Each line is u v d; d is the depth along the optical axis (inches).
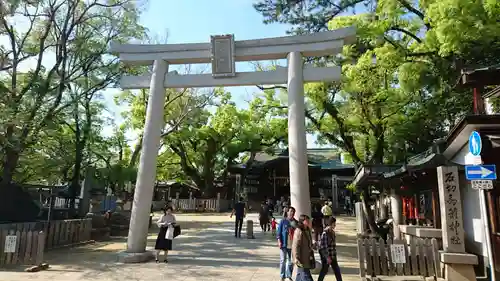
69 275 339.6
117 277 332.2
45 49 601.6
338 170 1716.3
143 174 430.0
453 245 310.0
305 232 263.0
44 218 605.6
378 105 636.1
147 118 446.3
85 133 727.7
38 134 626.2
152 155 435.2
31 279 322.3
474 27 397.4
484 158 322.7
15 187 556.1
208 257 445.7
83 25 627.5
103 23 629.0
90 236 617.6
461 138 368.5
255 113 1016.2
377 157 668.7
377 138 674.8
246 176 1793.8
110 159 990.4
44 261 413.4
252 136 1489.9
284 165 1749.5
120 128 1091.9
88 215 666.8
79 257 446.3
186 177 1769.2
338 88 667.4
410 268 305.4
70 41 609.3
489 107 389.1
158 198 1904.5
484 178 263.6
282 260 327.0
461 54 442.0
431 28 506.0
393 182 569.9
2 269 358.6
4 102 520.7
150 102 448.1
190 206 1536.7
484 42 420.5
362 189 685.9
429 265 304.8
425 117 657.6
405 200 557.9
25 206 568.4
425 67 502.6
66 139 775.7
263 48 435.8
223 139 1521.9
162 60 459.2
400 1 535.2
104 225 684.1
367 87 594.2
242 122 1465.3
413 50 533.0
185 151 1589.6
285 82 434.3
